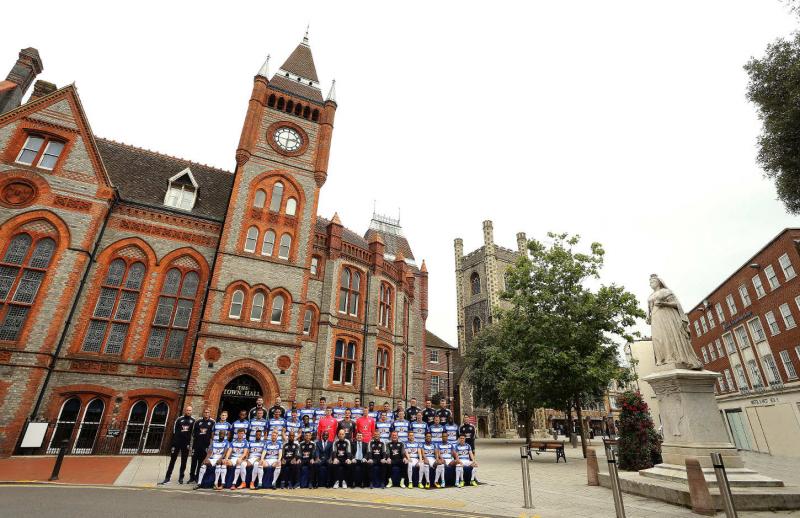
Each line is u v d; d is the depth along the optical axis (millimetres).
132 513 8539
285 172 28344
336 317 30578
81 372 20922
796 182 14000
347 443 13812
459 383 62875
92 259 22656
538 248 26062
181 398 22219
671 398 11438
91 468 15500
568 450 32219
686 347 11547
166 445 21234
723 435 10719
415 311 44812
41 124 22406
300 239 27234
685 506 9352
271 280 25375
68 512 8359
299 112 31141
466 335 75500
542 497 11508
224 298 23750
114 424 20781
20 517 7793
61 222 21484
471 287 77188
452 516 9078
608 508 9742
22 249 20625
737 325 37969
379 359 33875
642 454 16062
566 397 23266
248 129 27906
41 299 20031
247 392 22984
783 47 13531
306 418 15164
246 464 12805
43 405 19703
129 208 24500
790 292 30672
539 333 23125
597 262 24812
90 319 22031
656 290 12719
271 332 24297
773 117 13617
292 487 12852
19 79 26656
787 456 29234
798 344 30047
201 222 26188
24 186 21312
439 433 14875
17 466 15148
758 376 35125
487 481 15070
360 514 9188
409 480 13500
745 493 9156
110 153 27422
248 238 25953
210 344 22453
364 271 34312
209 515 8664
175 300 24281
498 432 58531
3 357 18672
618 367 23047
